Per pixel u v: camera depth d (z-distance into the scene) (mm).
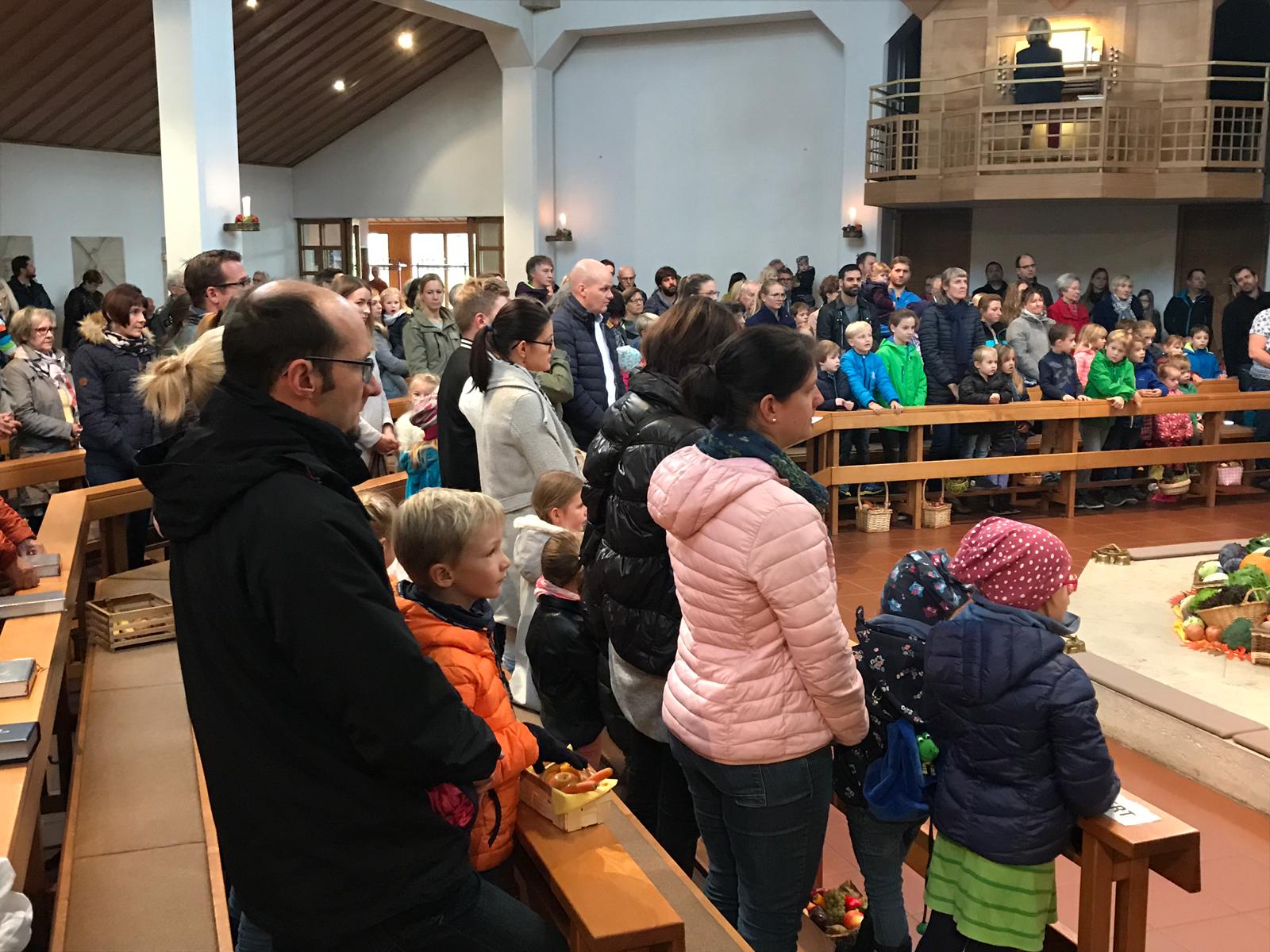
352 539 1465
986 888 2307
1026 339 8562
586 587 2688
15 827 1734
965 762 2326
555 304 6211
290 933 1530
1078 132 11805
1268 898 3408
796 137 13969
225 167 9555
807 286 13172
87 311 12875
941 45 12500
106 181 14367
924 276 14156
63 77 12031
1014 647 2227
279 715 1480
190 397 2592
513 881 2057
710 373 2150
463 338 3723
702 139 14445
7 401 5188
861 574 6742
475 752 1522
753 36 14008
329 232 17109
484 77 15641
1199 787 4109
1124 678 4535
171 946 1886
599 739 3139
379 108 16172
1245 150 12500
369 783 1514
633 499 2457
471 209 16047
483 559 1946
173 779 2518
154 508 1559
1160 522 8188
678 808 2768
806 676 2092
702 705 2174
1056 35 12031
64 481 4746
